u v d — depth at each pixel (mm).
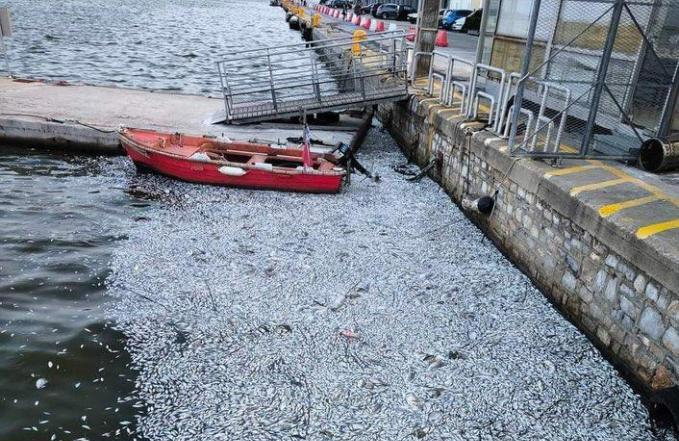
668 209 5961
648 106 7613
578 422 5207
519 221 7840
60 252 7812
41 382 5418
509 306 6988
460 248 8562
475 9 35875
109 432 4887
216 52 32906
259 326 6379
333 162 10891
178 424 4996
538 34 9484
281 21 64125
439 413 5230
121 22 48406
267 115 13273
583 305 6379
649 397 5309
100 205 9500
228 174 10227
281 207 9773
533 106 9742
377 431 5000
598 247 6055
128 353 5875
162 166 10562
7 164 11250
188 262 7703
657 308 5176
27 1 63719
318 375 5645
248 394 5359
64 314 6449
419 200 10492
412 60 14742
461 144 9922
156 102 15289
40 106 13672
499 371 5816
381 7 45938
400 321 6590
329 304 6852
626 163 7652
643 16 7418
